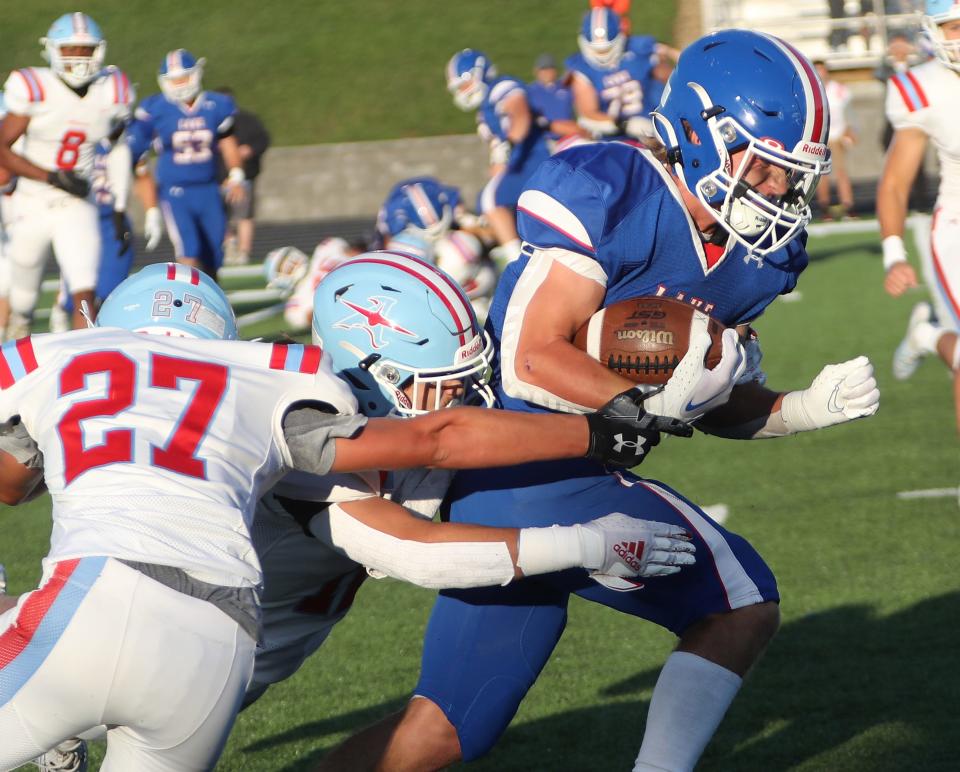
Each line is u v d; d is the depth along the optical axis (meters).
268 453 7.81
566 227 8.68
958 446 19.89
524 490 9.21
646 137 9.59
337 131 69.75
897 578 14.48
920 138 17.17
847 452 20.00
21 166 25.61
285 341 9.13
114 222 27.91
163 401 7.67
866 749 10.67
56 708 7.12
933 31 16.64
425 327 8.83
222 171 45.56
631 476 9.50
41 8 79.62
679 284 9.16
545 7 76.94
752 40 8.88
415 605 14.90
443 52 74.44
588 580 9.04
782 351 26.95
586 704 11.96
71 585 7.09
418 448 7.93
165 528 7.28
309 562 9.07
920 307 18.92
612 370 8.61
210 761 7.57
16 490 8.44
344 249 29.72
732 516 17.11
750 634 8.89
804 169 8.79
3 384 7.88
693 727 8.62
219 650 7.25
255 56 75.44
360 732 8.92
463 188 65.69
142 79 74.31
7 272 29.75
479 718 8.95
